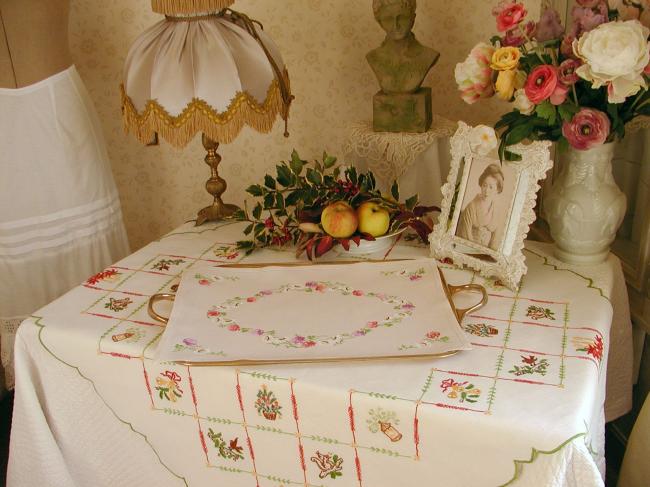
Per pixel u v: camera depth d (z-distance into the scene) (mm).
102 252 1769
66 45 1639
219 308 1194
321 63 1895
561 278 1241
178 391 1081
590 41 1009
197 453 1134
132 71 1352
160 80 1303
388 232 1397
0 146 1579
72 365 1162
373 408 946
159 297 1222
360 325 1118
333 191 1397
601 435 1119
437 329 1082
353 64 1879
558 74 1062
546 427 865
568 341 1048
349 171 1413
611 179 1229
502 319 1122
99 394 1164
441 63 1820
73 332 1150
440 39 1795
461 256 1287
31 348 1186
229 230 1573
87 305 1247
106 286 1320
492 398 924
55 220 1670
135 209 2207
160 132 1326
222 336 1104
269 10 1860
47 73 1585
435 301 1165
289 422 1021
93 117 1756
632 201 1533
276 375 1001
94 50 2004
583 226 1229
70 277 1734
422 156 1578
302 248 1378
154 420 1137
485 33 1757
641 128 1403
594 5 1078
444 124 1624
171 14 1319
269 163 2051
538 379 959
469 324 1112
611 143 1184
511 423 877
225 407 1059
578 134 1089
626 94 1025
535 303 1165
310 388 977
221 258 1425
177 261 1420
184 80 1296
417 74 1520
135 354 1092
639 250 1479
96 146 1736
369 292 1224
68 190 1667
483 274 1254
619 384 1423
